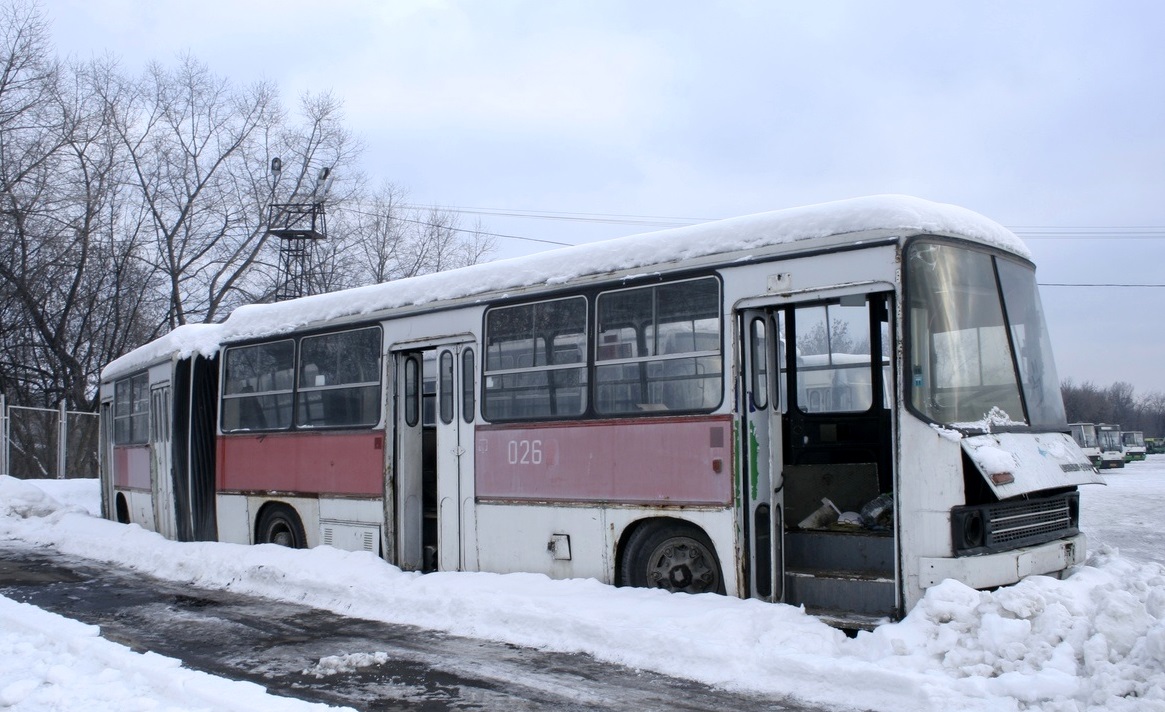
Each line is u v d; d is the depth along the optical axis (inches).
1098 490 1209.4
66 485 917.2
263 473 479.8
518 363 366.6
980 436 274.1
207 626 340.8
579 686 252.2
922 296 276.5
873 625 275.4
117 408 684.7
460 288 390.6
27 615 336.5
